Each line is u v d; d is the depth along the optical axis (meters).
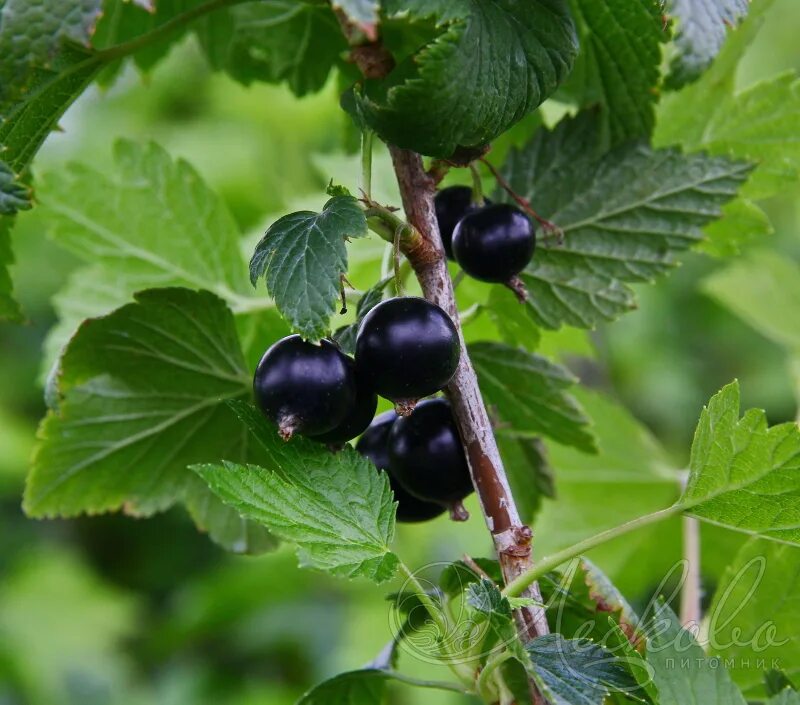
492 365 0.47
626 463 0.56
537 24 0.43
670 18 0.43
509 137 0.49
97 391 0.48
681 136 0.50
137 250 0.53
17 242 1.02
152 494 0.49
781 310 0.61
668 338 1.07
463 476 0.44
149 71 0.52
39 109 0.45
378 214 0.43
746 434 0.42
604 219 0.47
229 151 0.99
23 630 0.93
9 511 1.02
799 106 0.50
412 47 0.48
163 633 0.93
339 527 0.43
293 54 0.51
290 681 0.90
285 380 0.42
